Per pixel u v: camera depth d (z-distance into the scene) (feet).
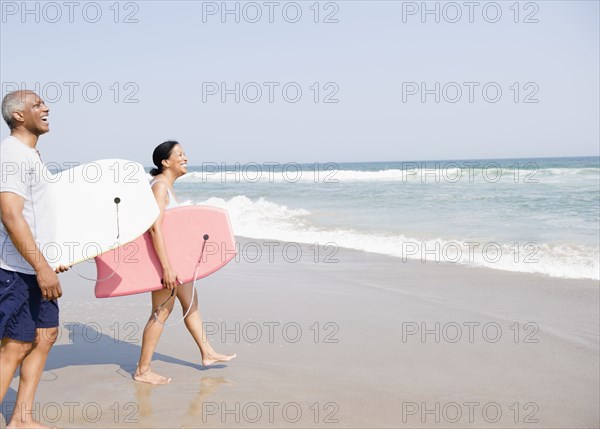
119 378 14.65
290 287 25.46
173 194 14.99
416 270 29.07
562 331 18.99
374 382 14.67
